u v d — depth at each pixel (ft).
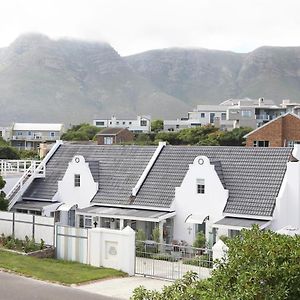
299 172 122.42
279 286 37.91
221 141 377.09
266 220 119.55
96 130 496.23
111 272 96.48
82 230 105.60
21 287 82.48
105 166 149.38
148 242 108.78
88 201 143.02
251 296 37.37
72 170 145.89
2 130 550.36
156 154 145.79
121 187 141.79
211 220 126.11
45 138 544.62
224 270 40.73
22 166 186.50
